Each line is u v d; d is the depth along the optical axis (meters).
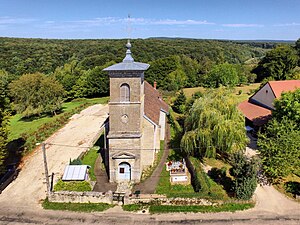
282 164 25.70
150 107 34.53
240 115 30.66
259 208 23.39
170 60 83.88
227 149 28.52
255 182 23.98
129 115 26.89
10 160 34.84
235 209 23.23
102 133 43.66
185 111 51.78
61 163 33.50
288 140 25.86
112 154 27.33
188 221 21.94
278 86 41.75
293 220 21.83
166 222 21.89
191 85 83.81
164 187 26.88
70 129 47.34
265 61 83.06
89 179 28.48
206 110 29.22
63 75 81.44
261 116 40.66
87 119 53.94
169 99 64.69
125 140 27.11
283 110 30.88
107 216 22.88
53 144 39.84
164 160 32.84
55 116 58.22
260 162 24.98
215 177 27.98
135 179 28.03
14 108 55.16
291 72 76.38
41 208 24.25
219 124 27.94
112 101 26.64
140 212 23.30
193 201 23.98
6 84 65.12
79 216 22.97
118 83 26.20
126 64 26.22
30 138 42.62
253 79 83.81
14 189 27.70
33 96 55.25
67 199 25.03
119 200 24.81
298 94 30.61
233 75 73.06
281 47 80.56
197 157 31.53
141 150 28.58
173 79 78.56
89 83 80.19
